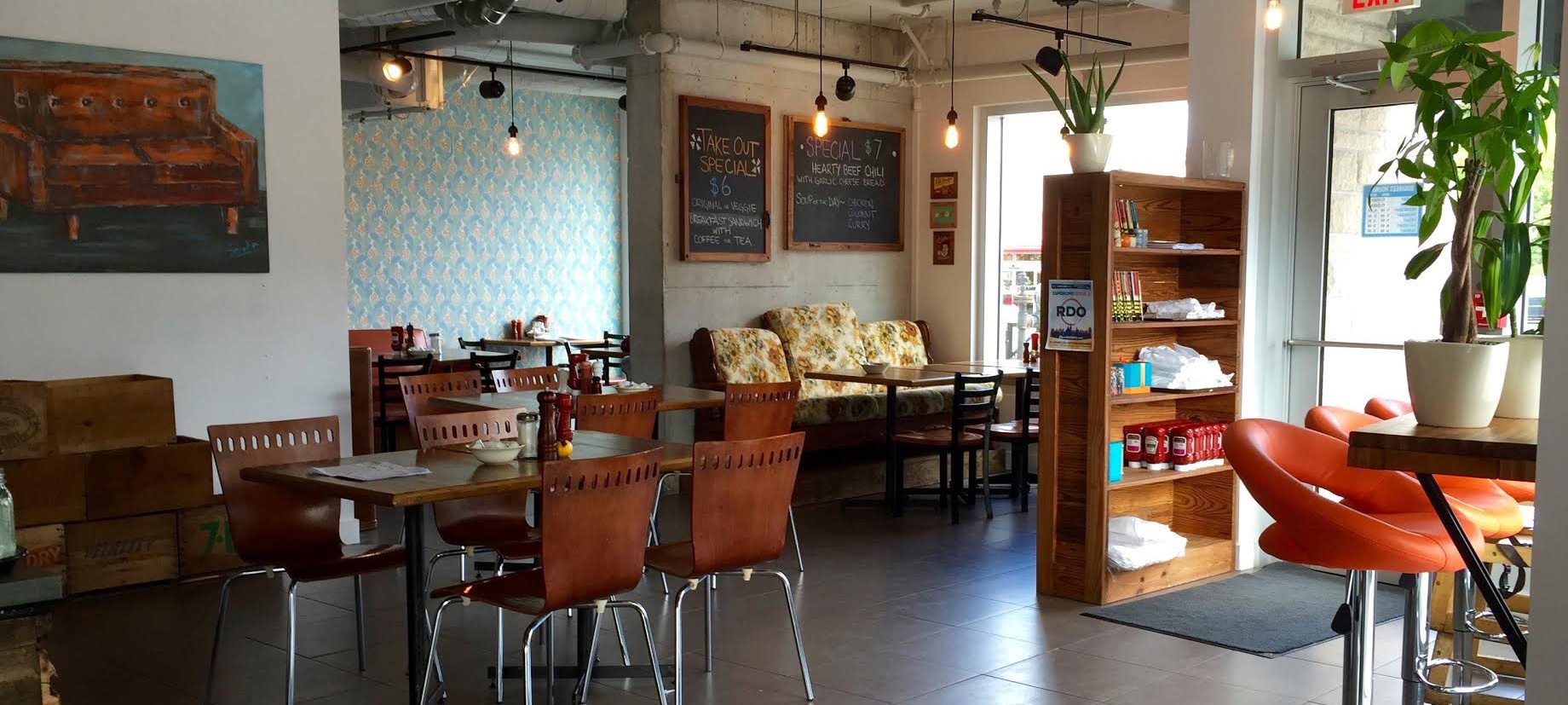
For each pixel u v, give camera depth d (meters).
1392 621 5.36
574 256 13.75
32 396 5.42
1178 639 5.03
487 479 3.70
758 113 9.40
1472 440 2.34
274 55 6.39
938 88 10.42
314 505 4.42
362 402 7.19
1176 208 6.32
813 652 4.84
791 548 6.79
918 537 7.11
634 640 4.97
